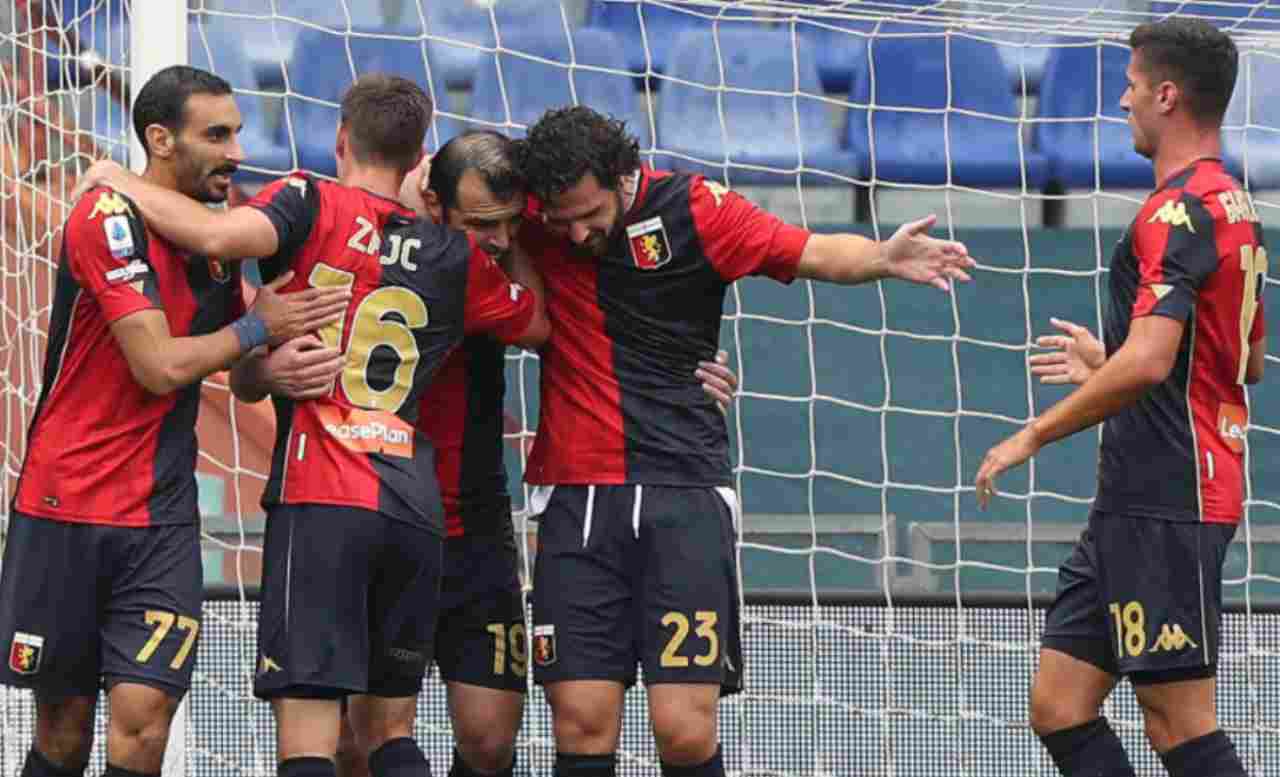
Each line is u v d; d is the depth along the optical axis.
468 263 16.50
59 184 23.48
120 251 15.55
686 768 16.89
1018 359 33.31
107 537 16.09
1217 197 16.34
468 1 35.28
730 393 17.31
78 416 16.17
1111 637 16.83
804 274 16.91
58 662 16.31
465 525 17.81
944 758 22.33
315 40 33.62
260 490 27.69
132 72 20.12
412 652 16.67
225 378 27.66
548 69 33.97
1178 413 16.55
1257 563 27.77
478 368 17.69
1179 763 16.75
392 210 16.38
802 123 34.62
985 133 34.97
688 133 34.22
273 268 16.34
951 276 16.70
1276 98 33.84
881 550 26.30
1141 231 16.38
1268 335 34.09
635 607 17.08
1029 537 22.50
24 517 16.36
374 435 16.17
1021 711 22.08
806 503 32.19
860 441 32.69
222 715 22.02
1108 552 16.77
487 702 17.89
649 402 16.95
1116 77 34.69
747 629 22.38
